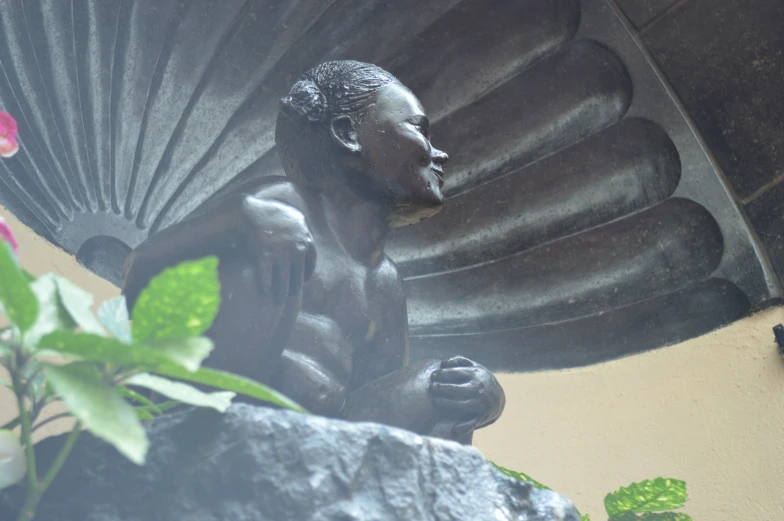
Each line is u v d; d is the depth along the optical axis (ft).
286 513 3.86
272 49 8.71
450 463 4.30
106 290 8.71
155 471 3.90
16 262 3.22
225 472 3.92
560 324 9.31
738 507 8.33
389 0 8.66
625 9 8.61
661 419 8.94
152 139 8.70
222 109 8.77
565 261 9.15
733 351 8.80
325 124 6.12
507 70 8.84
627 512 5.31
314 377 5.78
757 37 8.43
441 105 8.95
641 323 9.20
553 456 9.22
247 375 5.36
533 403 9.50
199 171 8.81
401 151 6.04
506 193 9.09
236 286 5.32
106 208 8.70
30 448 3.50
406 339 6.63
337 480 3.97
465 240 9.20
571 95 8.83
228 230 5.42
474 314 9.35
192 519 3.82
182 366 3.52
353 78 6.23
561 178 9.00
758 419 8.52
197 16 8.57
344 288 6.21
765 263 8.62
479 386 5.98
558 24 8.72
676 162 8.78
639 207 8.93
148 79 8.61
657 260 9.01
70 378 3.13
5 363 3.53
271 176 6.27
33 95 8.29
